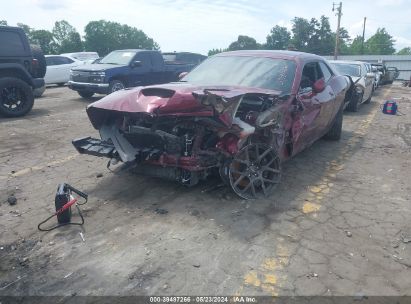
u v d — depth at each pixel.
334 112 6.47
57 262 3.12
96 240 3.45
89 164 5.55
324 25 74.25
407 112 11.82
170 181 4.80
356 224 3.83
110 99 4.15
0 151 6.23
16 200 4.27
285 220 3.87
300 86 5.03
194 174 4.09
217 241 3.44
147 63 13.15
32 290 2.78
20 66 9.20
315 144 7.10
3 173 5.17
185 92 3.82
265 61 5.27
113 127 4.27
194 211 4.01
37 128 8.06
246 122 4.12
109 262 3.11
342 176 5.29
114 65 12.33
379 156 6.40
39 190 4.58
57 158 5.86
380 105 13.36
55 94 14.99
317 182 5.00
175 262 3.11
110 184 4.75
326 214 4.04
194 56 16.38
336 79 6.63
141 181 4.83
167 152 3.99
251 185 4.31
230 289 2.79
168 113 3.72
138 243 3.39
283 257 3.21
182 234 3.55
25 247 3.34
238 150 4.01
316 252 3.29
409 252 3.35
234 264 3.09
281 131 4.49
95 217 3.88
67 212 3.70
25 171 5.25
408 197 4.58
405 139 7.77
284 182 4.95
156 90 4.05
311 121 5.28
